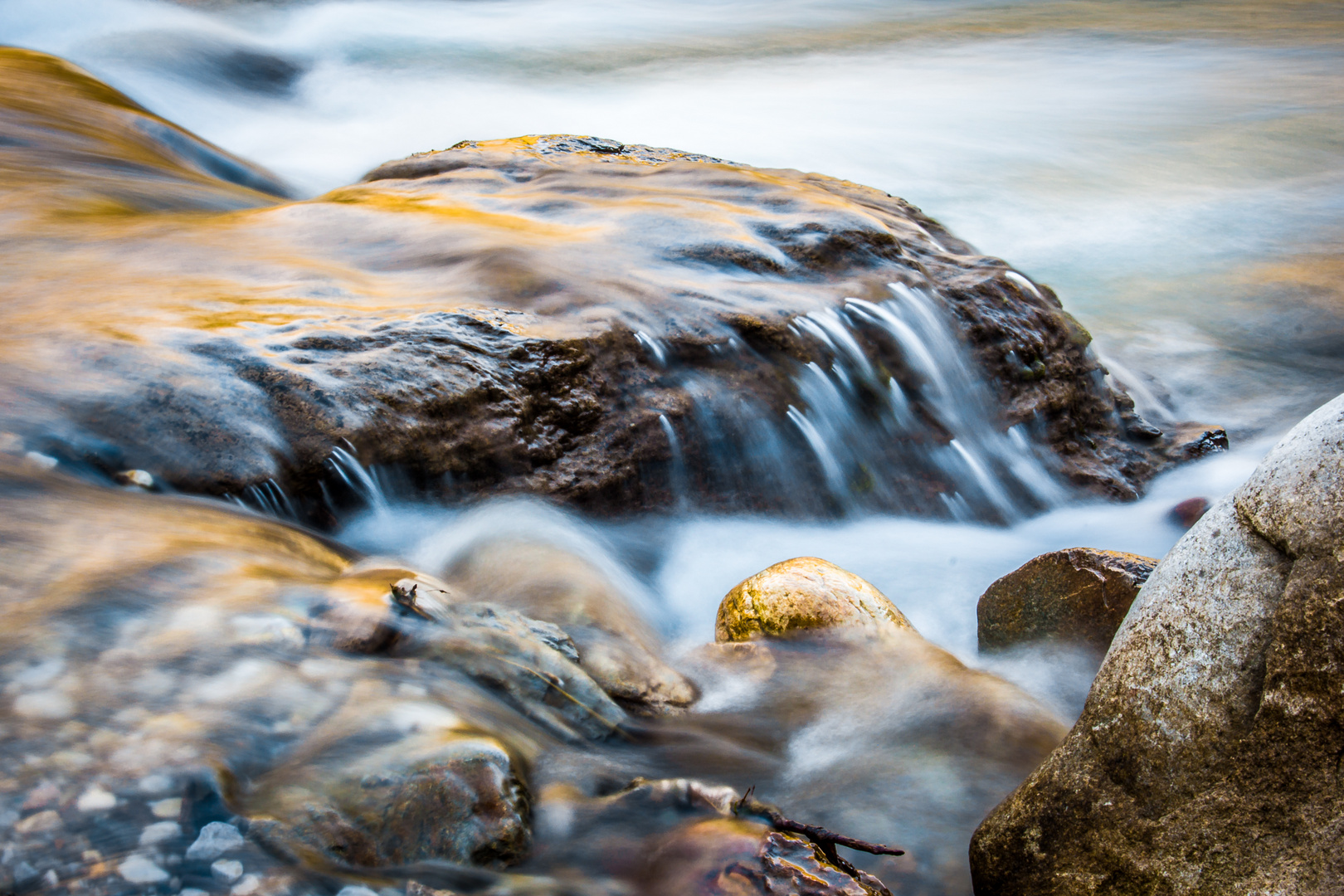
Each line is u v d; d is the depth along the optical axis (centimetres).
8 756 215
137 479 372
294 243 646
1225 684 204
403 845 218
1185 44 2455
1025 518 666
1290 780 193
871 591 410
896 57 2383
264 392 424
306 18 2467
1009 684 367
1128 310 1113
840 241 699
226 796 214
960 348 693
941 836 285
